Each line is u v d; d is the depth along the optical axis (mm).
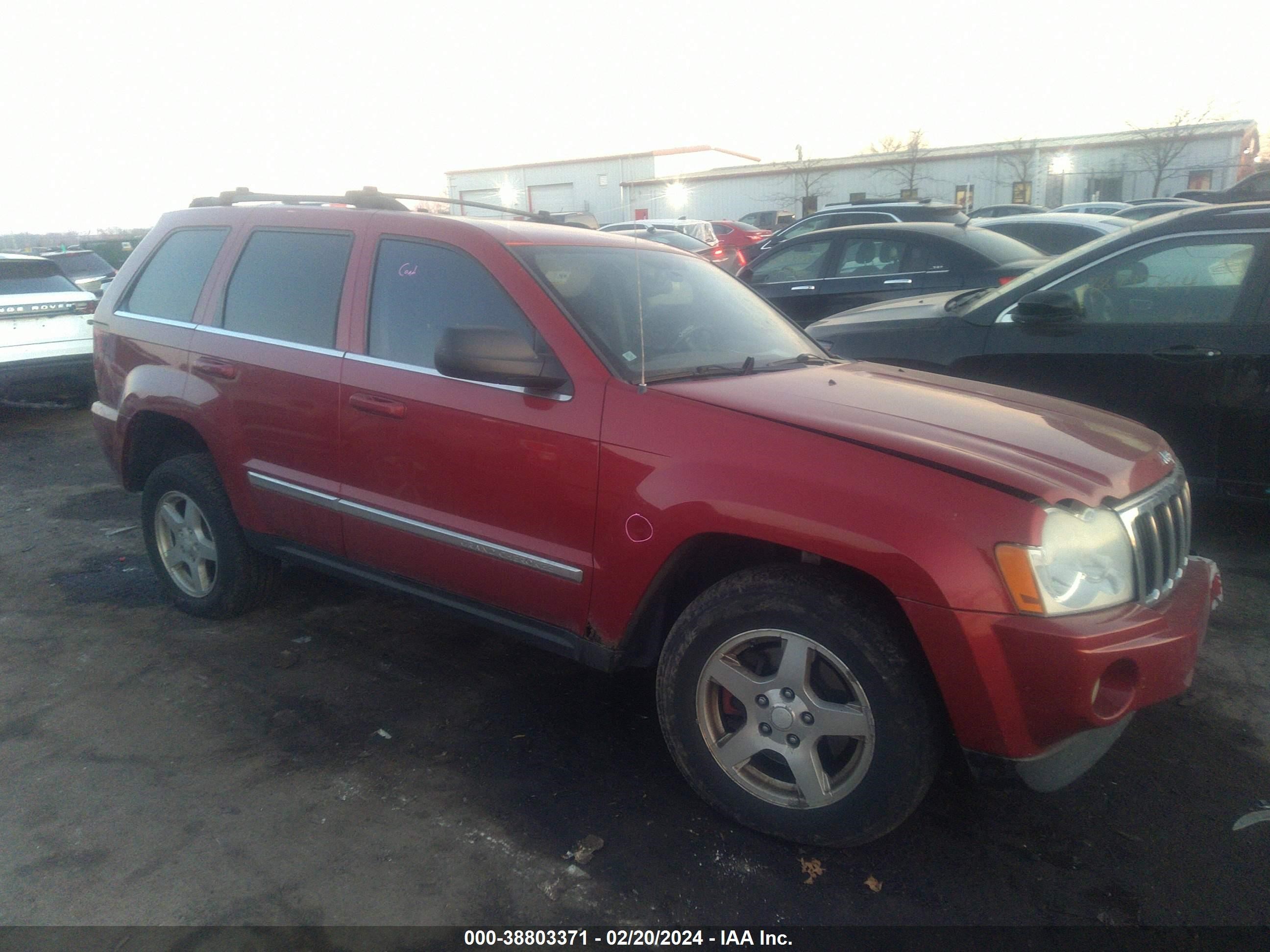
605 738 3283
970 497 2336
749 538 2568
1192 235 4746
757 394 2852
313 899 2455
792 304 8664
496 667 3826
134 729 3314
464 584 3209
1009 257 7684
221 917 2383
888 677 2406
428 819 2801
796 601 2514
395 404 3260
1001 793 2973
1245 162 33719
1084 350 4961
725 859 2635
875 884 2539
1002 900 2484
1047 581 2281
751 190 38656
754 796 2674
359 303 3471
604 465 2795
